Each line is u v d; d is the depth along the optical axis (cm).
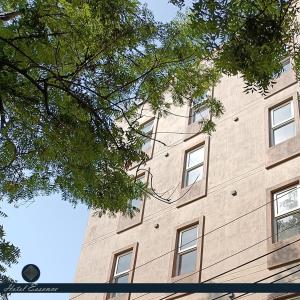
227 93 1827
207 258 1448
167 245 1608
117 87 1073
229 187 1554
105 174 1112
